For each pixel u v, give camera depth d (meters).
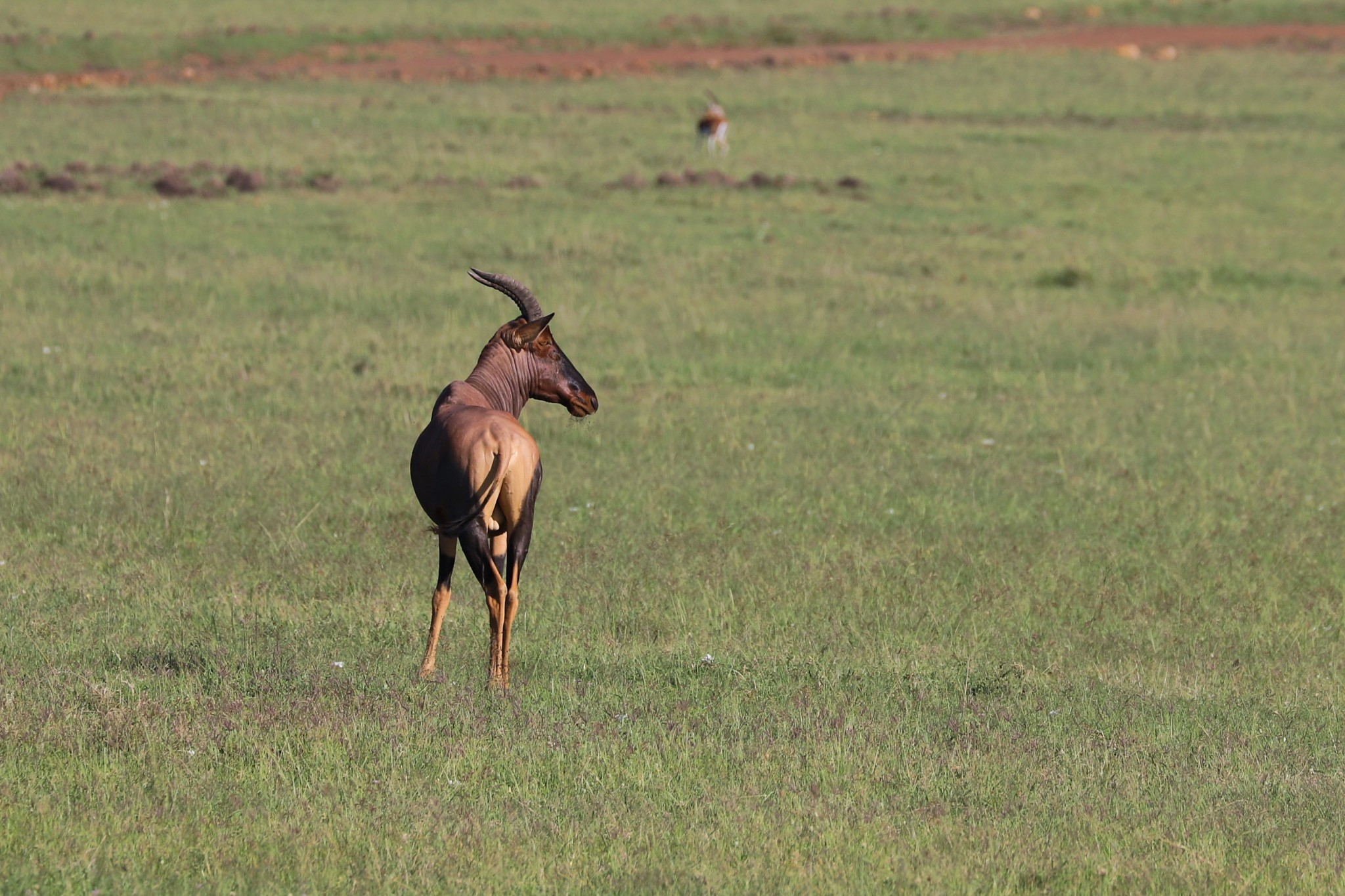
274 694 24.67
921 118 127.88
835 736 23.75
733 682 26.97
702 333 61.91
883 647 29.72
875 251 80.12
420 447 25.86
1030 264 78.50
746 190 96.38
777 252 78.75
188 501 37.84
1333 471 46.00
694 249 78.50
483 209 86.81
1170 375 58.72
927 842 19.41
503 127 114.44
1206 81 145.62
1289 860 19.23
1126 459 46.34
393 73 143.62
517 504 25.25
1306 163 111.94
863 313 67.25
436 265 72.81
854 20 176.50
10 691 23.75
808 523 38.88
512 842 18.95
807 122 122.12
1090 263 78.38
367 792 20.44
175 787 20.14
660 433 47.41
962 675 27.89
